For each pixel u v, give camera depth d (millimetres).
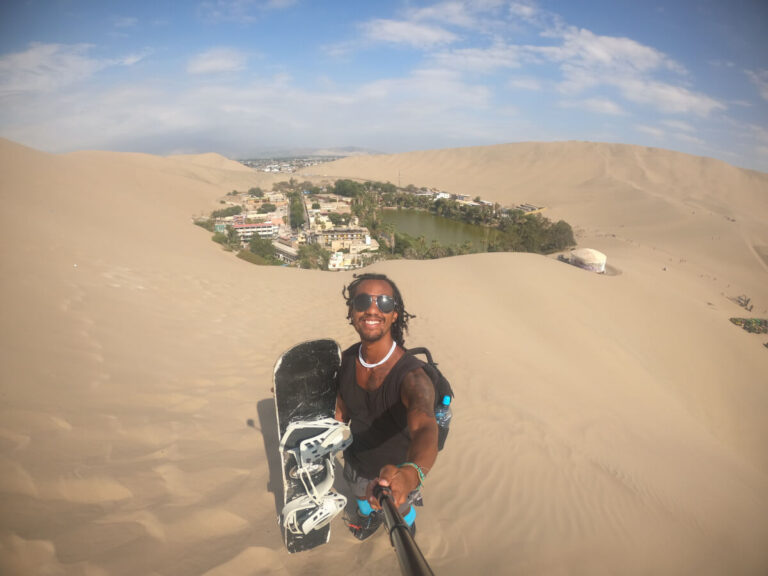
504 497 5082
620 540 4969
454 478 5336
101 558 2795
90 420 4695
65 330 7383
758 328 51156
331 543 3164
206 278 15477
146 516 3283
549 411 9883
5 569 2561
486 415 7980
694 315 37500
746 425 24859
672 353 29094
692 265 93000
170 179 185125
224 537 3176
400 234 141500
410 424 1692
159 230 47469
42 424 4352
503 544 4102
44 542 2820
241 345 9391
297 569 2904
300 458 2318
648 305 35375
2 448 3764
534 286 28938
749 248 112438
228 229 108125
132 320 9102
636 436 11102
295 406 2408
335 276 22141
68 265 11828
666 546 5270
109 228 32688
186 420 5215
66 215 31047
